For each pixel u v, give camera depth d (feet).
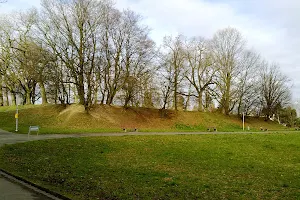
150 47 173.17
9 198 30.04
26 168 45.75
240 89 213.25
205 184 37.47
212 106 238.68
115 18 166.09
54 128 128.98
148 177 41.16
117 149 72.08
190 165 51.78
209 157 61.46
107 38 167.22
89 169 45.98
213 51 199.93
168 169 47.73
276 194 33.32
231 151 71.97
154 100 194.18
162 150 71.26
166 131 137.69
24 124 135.95
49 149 68.95
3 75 174.29
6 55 167.84
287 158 63.10
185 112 201.87
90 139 89.76
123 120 165.99
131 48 171.42
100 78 169.68
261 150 75.92
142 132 126.41
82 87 150.71
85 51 150.51
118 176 41.32
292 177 43.09
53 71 149.59
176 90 200.23
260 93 236.22
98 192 32.32
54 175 40.81
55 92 167.94
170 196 31.63
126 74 171.42
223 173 45.29
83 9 147.54
